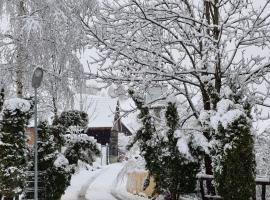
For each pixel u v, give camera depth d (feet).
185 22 47.62
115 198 59.31
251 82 48.08
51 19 45.37
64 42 45.93
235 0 47.29
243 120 35.96
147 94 50.80
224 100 38.17
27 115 42.60
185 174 43.21
